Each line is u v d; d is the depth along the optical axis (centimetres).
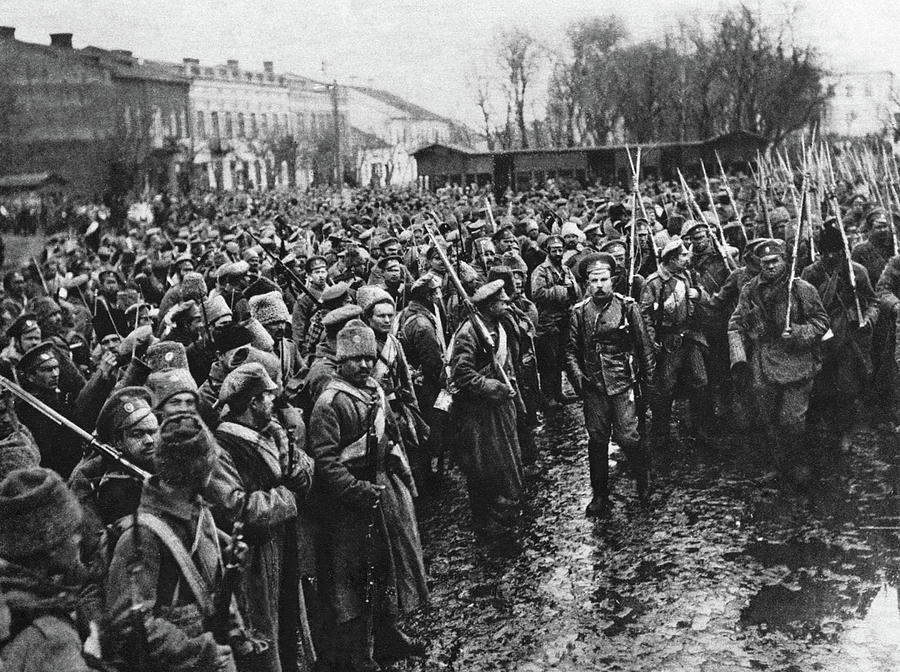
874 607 563
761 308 797
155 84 6388
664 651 530
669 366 905
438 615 600
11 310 1288
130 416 424
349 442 521
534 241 1415
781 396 792
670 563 651
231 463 422
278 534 461
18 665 241
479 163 5212
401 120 10950
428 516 793
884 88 6334
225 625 321
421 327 793
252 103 8281
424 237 1293
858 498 738
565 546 698
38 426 605
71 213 4059
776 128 5703
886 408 964
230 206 4306
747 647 527
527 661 532
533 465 884
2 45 5194
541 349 1097
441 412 759
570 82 7425
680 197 2259
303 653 483
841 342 907
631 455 774
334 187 6247
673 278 903
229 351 567
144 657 301
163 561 316
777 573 620
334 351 587
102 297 1192
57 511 258
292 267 1076
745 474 820
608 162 4984
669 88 6544
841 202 1817
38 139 5194
